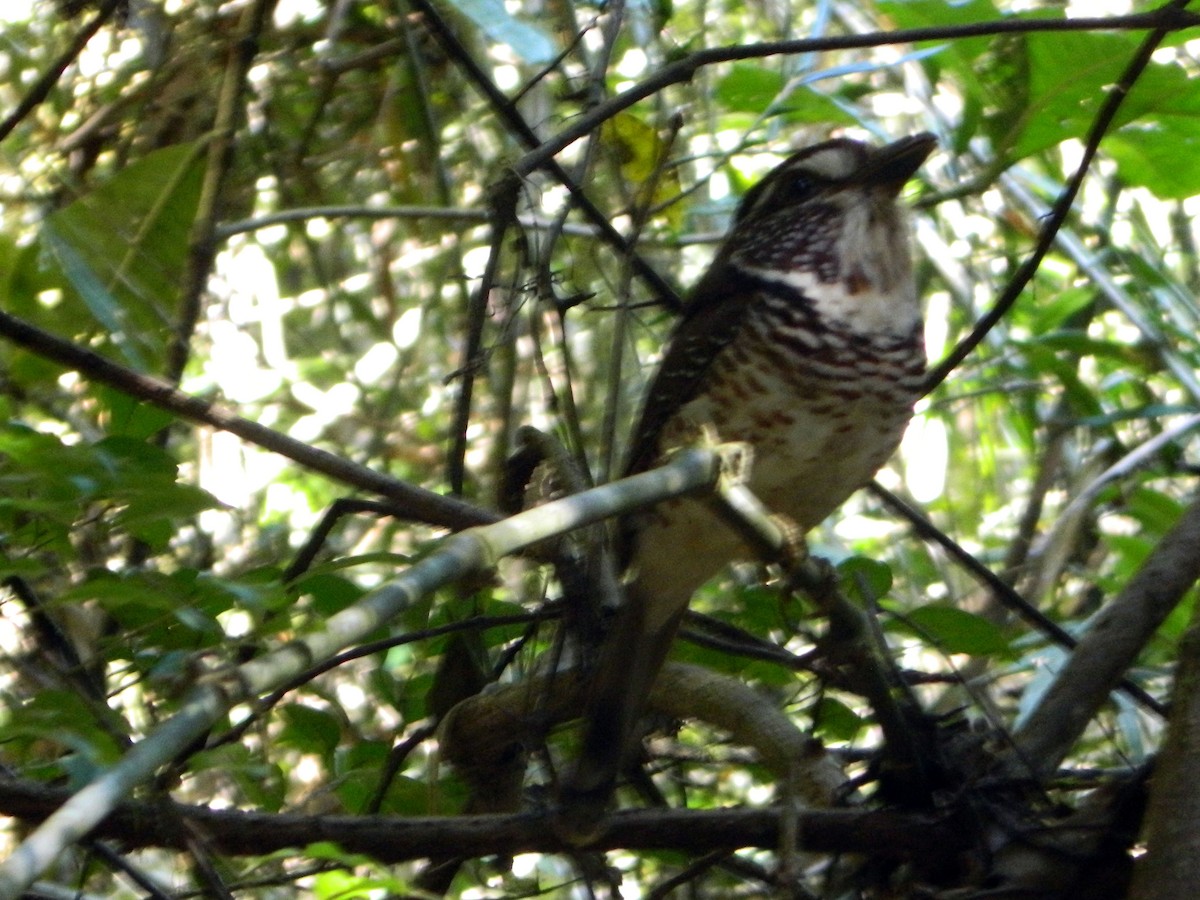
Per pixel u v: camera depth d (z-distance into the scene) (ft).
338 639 12.10
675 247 27.63
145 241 22.53
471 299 24.39
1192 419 28.50
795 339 23.02
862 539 34.27
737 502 17.16
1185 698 16.01
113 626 21.68
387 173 31.68
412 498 20.33
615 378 22.26
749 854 25.27
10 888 9.82
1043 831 18.52
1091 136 22.13
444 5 28.91
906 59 24.91
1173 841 15.46
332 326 33.22
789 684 26.78
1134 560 26.66
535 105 29.50
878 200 23.67
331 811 25.14
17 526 17.70
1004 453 35.78
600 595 22.57
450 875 21.08
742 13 34.19
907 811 19.02
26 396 23.63
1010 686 30.42
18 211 25.67
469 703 22.38
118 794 10.59
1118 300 29.32
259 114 30.01
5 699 18.92
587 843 18.63
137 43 30.63
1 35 29.86
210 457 30.37
